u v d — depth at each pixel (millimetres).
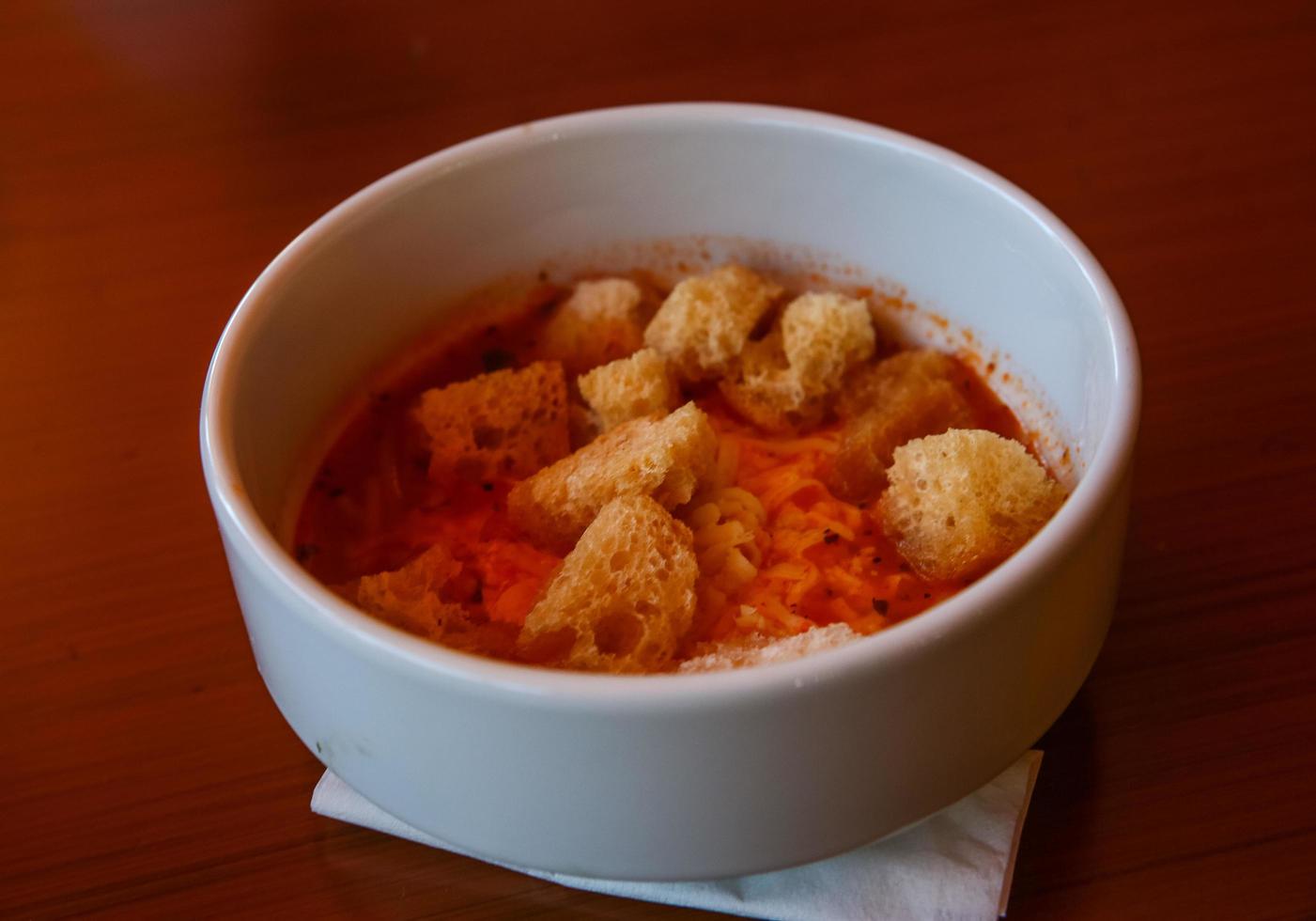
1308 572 362
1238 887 318
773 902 315
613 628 338
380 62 535
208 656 369
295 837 335
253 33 556
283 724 354
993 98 497
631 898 321
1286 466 383
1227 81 495
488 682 285
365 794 318
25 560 392
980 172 372
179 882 331
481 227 400
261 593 306
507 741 291
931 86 503
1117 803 330
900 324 403
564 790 294
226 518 313
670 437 354
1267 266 432
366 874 329
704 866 303
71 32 567
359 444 389
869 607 347
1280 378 402
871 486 372
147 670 368
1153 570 365
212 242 472
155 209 485
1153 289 429
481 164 391
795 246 406
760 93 505
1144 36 516
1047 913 317
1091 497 303
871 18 534
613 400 380
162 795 345
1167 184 460
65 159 508
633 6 549
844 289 406
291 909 326
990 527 351
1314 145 468
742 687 282
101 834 340
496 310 411
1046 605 298
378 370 396
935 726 297
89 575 388
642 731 285
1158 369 407
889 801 302
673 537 340
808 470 375
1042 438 375
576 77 520
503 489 383
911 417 375
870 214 394
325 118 514
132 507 402
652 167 401
